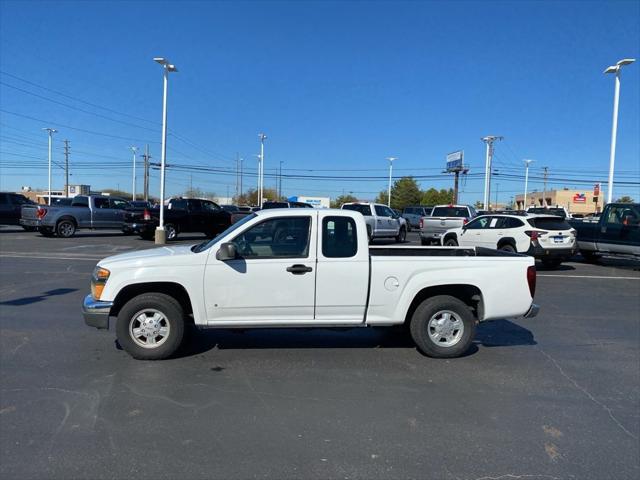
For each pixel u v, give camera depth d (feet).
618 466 11.51
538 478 10.97
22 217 77.36
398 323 19.17
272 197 334.24
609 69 71.97
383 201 332.60
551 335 23.32
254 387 16.01
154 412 13.98
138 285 18.51
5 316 24.93
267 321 18.62
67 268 42.52
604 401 15.37
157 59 70.38
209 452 11.84
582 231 55.42
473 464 11.50
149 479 10.68
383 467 11.32
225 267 18.25
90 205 79.20
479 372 17.85
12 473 10.77
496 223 50.47
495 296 19.42
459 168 213.05
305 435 12.78
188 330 20.54
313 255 18.57
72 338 21.07
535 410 14.60
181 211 74.02
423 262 19.04
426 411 14.39
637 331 24.30
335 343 21.15
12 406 14.20
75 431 12.75
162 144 70.49
